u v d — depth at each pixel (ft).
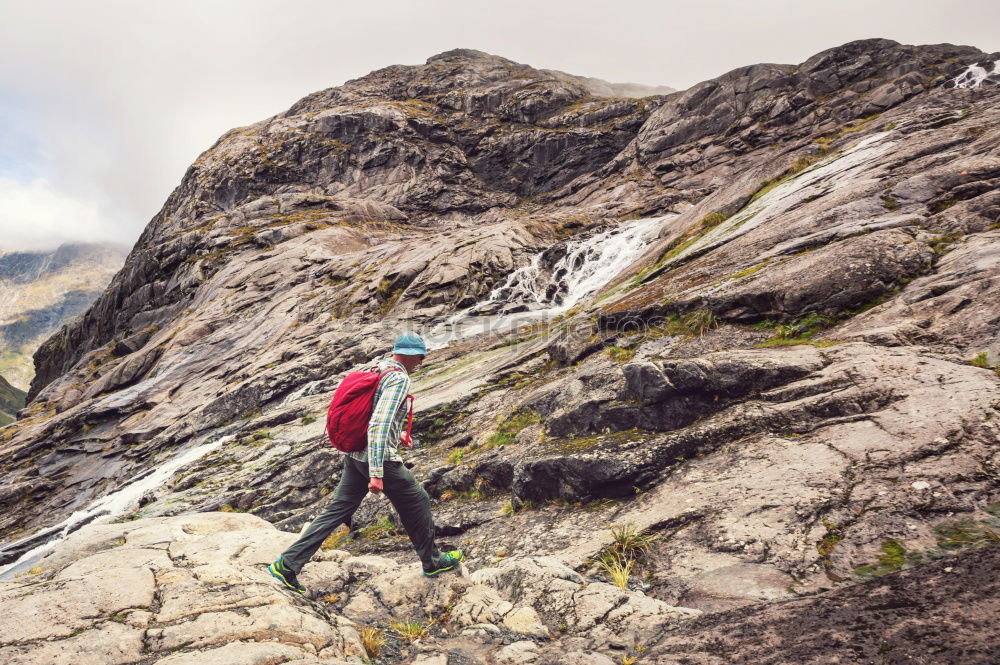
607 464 18.93
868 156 39.50
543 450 22.26
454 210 154.71
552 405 27.30
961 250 22.99
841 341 21.33
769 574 12.32
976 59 102.58
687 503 16.07
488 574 14.75
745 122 122.93
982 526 11.47
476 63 218.18
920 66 107.96
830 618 8.38
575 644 11.06
